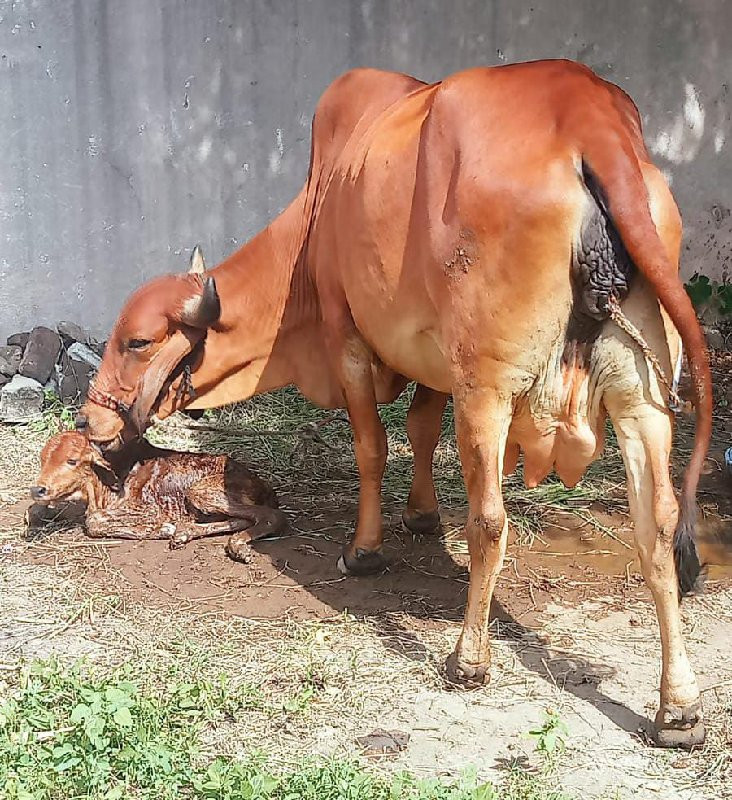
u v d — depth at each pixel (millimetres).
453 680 2223
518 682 2246
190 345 2820
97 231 4359
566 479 2189
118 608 2568
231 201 4461
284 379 2930
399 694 2203
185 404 2920
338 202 2506
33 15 4168
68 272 4363
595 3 4516
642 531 2012
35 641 2420
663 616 2018
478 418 2092
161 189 4391
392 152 2266
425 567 2773
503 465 2289
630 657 2350
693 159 4645
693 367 1899
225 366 2885
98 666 2311
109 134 4305
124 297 4426
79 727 1967
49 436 3650
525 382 2045
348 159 2496
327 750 2018
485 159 2016
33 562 2805
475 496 2141
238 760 1977
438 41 4480
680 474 3379
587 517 3068
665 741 2020
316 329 2865
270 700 2178
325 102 2750
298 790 1837
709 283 4703
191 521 2959
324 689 2217
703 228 4695
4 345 4332
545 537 2957
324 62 4422
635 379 1990
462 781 1891
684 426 3809
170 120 4355
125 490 2971
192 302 2760
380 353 2451
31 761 1902
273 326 2873
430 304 2188
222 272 2875
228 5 4309
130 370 2793
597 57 4562
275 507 3037
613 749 2025
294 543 2898
